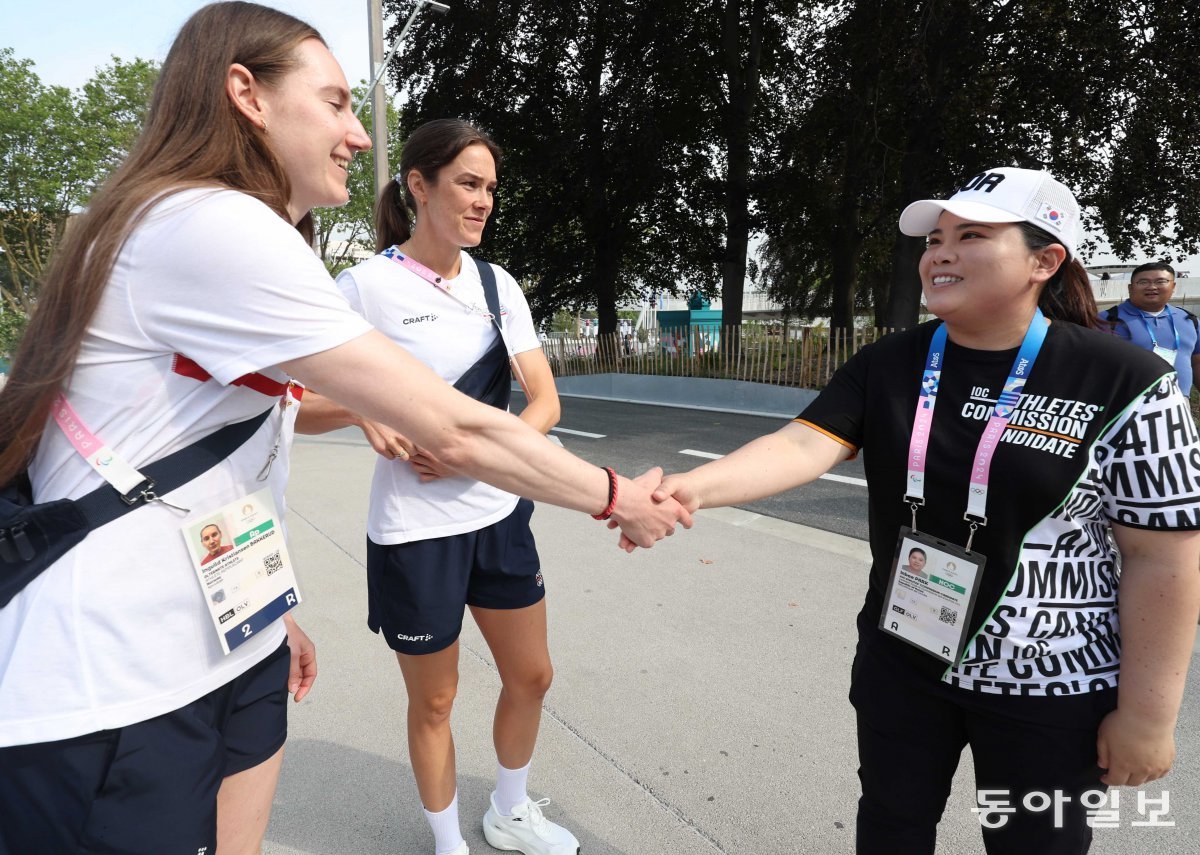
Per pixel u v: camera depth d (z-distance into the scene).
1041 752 1.22
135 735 0.97
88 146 29.05
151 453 0.99
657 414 12.19
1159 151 11.95
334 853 2.02
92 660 0.94
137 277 0.95
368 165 31.41
